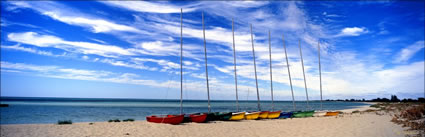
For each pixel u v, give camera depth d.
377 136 14.52
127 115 42.28
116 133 16.59
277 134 16.61
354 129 17.92
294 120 27.53
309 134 16.28
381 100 154.00
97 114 43.88
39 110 53.91
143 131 17.53
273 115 31.41
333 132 16.81
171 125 21.14
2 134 16.03
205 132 17.66
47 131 17.34
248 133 17.23
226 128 19.97
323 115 36.12
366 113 36.34
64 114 43.03
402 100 97.75
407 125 17.83
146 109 64.19
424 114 24.66
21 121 30.97
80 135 15.83
